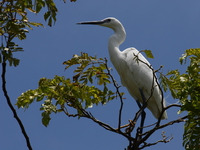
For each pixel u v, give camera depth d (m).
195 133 8.10
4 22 7.19
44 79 8.56
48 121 7.80
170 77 8.77
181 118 8.38
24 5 7.31
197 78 8.27
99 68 8.97
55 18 7.77
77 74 8.98
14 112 6.92
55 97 8.51
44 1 7.61
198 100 8.16
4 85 6.79
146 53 8.25
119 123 8.41
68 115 8.70
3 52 6.88
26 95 8.40
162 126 8.40
